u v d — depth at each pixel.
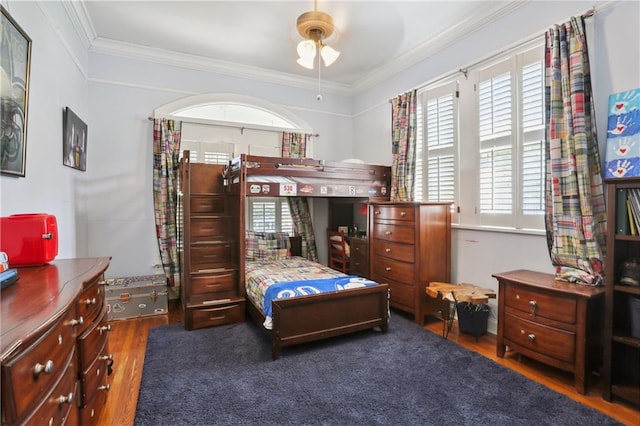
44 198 2.33
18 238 1.69
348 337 2.93
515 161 2.87
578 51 2.35
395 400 1.99
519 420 1.81
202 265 3.56
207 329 3.14
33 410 0.92
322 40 3.11
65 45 2.80
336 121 5.17
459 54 3.40
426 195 3.80
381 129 4.61
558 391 2.09
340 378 2.23
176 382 2.18
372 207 3.86
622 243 2.07
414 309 3.28
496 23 3.03
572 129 2.38
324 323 2.74
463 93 3.35
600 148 2.31
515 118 2.87
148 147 4.01
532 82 2.75
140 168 3.97
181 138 4.20
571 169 2.38
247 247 4.27
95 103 3.75
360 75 4.72
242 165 3.30
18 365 0.84
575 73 2.35
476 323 2.84
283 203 4.86
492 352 2.65
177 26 3.39
